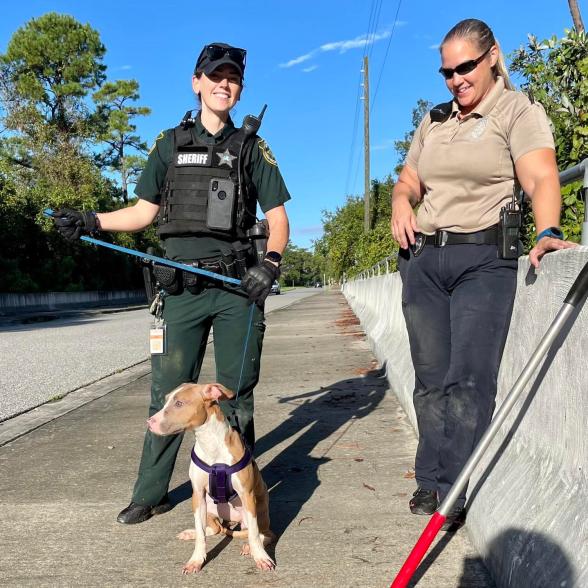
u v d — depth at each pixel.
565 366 2.42
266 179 3.38
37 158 41.59
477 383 2.98
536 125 2.82
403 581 2.26
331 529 3.18
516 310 3.00
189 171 3.29
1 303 28.31
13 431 5.50
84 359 10.44
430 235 3.16
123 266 45.22
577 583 1.95
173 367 3.33
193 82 3.39
